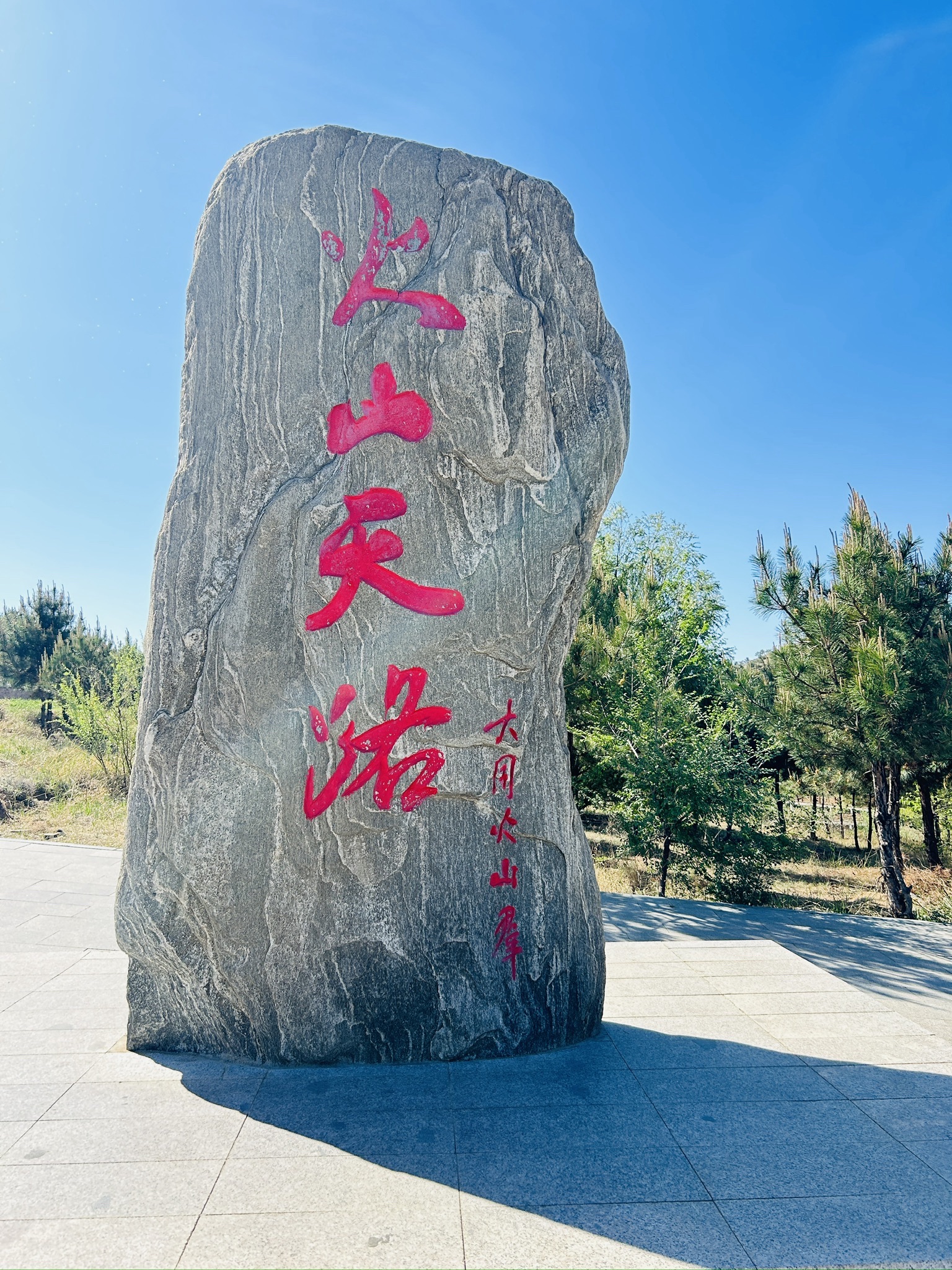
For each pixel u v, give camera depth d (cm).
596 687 1056
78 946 570
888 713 867
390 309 353
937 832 1227
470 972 358
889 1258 225
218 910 348
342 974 349
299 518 349
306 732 346
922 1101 314
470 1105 307
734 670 1105
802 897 987
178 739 355
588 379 380
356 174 360
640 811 930
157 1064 346
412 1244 226
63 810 1140
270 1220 235
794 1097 317
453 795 358
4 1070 337
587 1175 261
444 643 351
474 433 347
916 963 662
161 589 370
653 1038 375
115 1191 247
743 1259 224
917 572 942
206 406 373
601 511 386
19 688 2478
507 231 366
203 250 378
